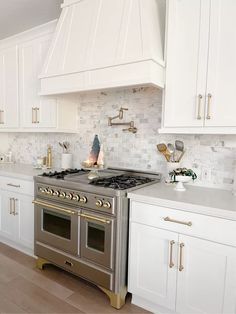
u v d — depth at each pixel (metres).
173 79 1.81
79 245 2.03
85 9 2.16
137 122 2.39
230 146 1.95
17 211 2.65
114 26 1.97
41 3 2.28
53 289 2.07
